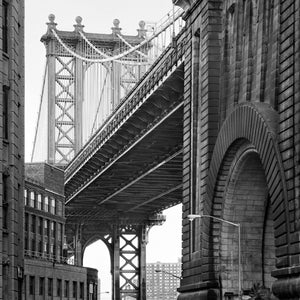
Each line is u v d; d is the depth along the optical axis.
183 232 76.94
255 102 59.78
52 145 195.50
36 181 116.44
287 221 53.38
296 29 53.09
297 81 52.53
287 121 53.97
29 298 102.69
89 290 128.38
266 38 61.12
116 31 195.88
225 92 69.25
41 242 117.44
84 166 139.25
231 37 69.56
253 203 67.56
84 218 177.50
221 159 66.00
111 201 161.50
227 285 67.88
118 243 183.12
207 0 71.88
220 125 69.31
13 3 60.84
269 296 63.91
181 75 89.94
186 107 78.06
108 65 191.62
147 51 156.25
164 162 121.31
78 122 197.75
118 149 123.38
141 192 150.88
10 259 59.25
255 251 68.31
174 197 159.88
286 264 53.06
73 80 198.50
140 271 186.38
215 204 68.06
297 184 52.12
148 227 185.50
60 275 114.00
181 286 76.19
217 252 68.25
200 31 74.50
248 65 64.19
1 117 57.59
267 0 61.03
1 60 57.84
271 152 55.81
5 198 59.28
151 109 103.12
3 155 59.06
